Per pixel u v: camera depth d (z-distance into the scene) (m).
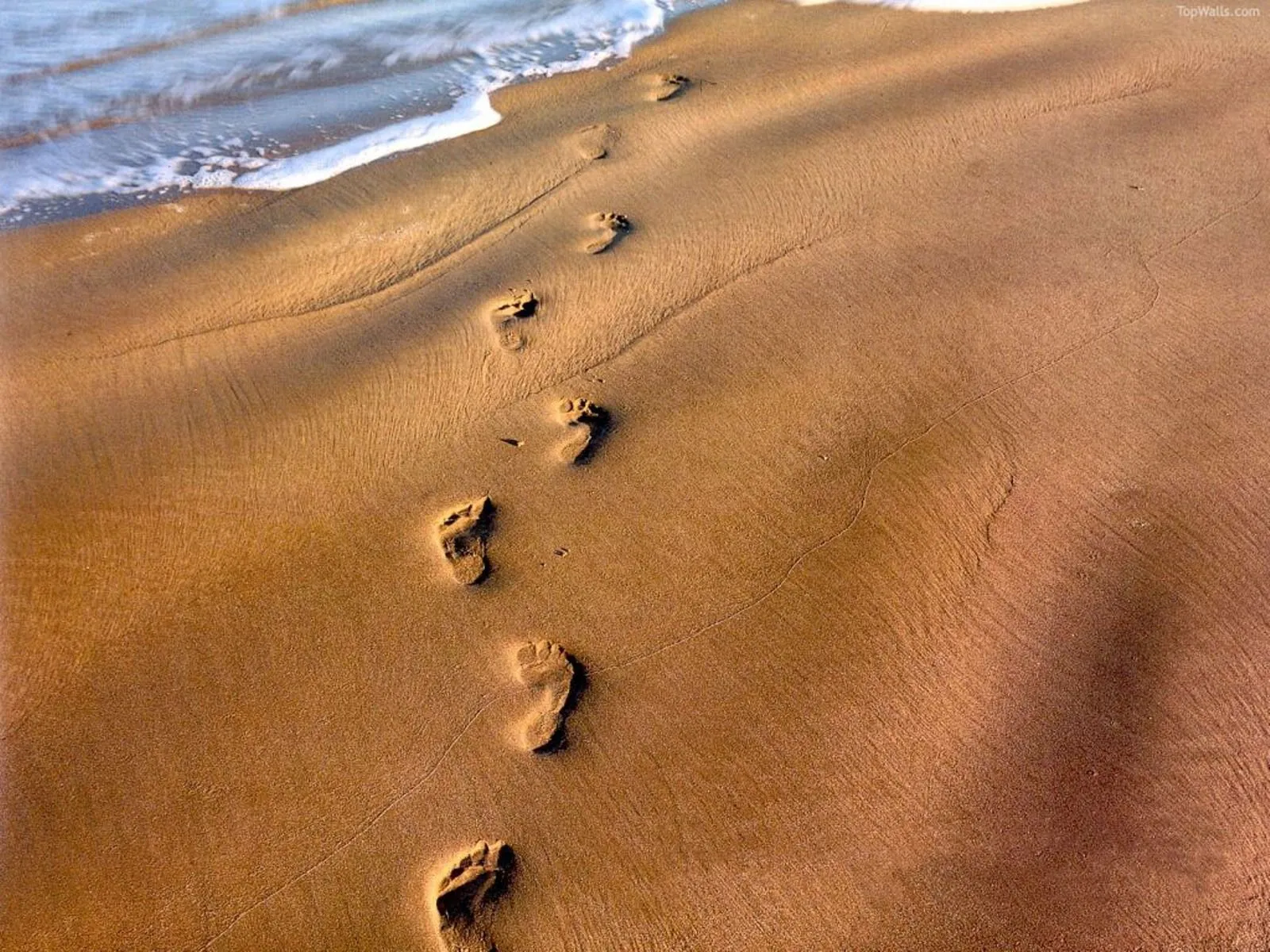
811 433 2.71
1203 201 3.39
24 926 1.96
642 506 2.56
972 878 2.04
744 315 3.01
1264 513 2.55
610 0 4.71
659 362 2.88
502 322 2.97
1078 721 2.23
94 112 3.88
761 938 1.98
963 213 3.35
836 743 2.20
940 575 2.44
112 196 3.47
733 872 2.04
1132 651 2.32
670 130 3.76
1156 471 2.63
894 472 2.63
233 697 2.23
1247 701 2.25
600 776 2.15
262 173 3.59
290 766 2.15
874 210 3.37
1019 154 3.60
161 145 3.72
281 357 2.89
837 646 2.33
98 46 4.29
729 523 2.53
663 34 4.45
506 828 2.08
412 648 2.31
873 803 2.12
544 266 3.17
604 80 4.11
